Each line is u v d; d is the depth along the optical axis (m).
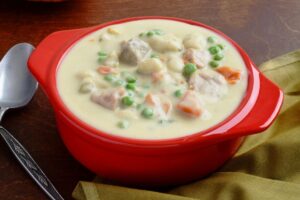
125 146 0.37
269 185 0.39
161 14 0.57
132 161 0.38
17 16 0.56
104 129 0.38
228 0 0.59
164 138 0.37
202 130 0.38
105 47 0.44
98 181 0.41
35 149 0.43
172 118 0.39
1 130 0.43
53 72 0.41
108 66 0.42
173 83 0.41
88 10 0.57
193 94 0.39
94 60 0.43
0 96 0.46
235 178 0.39
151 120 0.38
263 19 0.57
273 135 0.44
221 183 0.39
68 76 0.42
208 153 0.38
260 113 0.38
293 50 0.53
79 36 0.45
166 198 0.38
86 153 0.39
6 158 0.42
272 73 0.48
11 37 0.54
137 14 0.57
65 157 0.42
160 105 0.39
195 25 0.47
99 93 0.40
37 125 0.45
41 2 0.58
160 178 0.39
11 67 0.48
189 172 0.39
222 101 0.40
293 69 0.48
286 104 0.46
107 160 0.38
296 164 0.41
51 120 0.45
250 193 0.38
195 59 0.43
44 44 0.44
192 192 0.39
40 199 0.40
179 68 0.42
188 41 0.44
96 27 0.46
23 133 0.44
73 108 0.39
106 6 0.58
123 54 0.43
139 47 0.43
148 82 0.41
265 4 0.59
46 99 0.47
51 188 0.40
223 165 0.42
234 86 0.41
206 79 0.41
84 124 0.38
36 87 0.47
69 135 0.40
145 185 0.40
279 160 0.41
